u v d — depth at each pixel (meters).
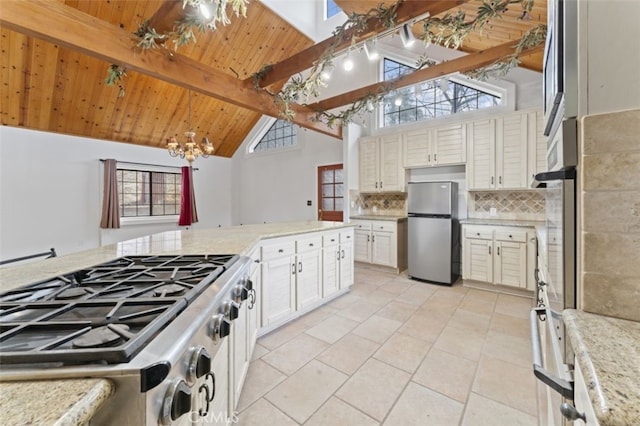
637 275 0.58
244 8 1.73
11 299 0.96
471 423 1.50
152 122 5.59
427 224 4.00
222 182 7.40
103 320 0.77
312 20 5.51
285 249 2.67
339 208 5.75
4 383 0.52
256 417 1.55
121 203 5.64
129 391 0.57
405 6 2.16
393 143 4.67
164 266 1.40
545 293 1.37
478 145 3.84
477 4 2.70
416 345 2.29
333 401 1.67
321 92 5.79
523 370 1.95
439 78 3.43
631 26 0.58
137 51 2.24
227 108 6.23
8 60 3.76
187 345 0.76
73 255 1.72
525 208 3.83
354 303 3.23
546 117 0.95
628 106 0.59
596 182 0.61
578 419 0.48
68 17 1.90
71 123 4.78
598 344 0.50
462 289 3.71
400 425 1.49
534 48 2.69
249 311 1.89
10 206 4.29
